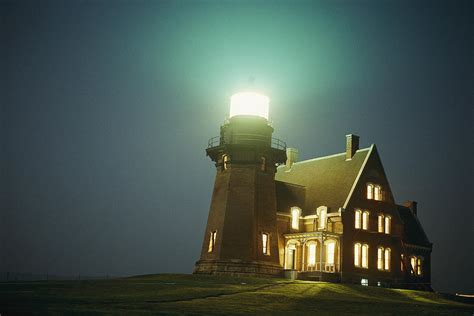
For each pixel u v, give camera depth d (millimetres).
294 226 71250
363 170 71562
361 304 46594
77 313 33781
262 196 64312
